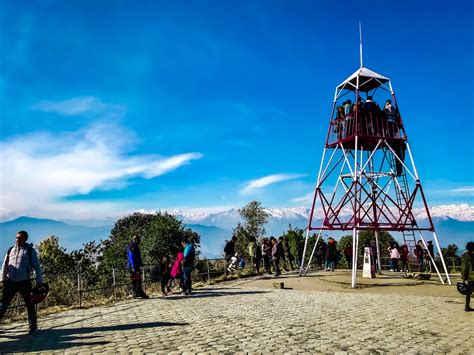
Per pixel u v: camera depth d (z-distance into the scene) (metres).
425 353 7.48
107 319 10.93
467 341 8.40
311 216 24.28
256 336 8.77
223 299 14.71
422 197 21.67
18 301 12.39
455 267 28.30
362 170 22.36
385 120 22.75
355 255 19.33
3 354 7.56
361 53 24.17
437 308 12.71
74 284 15.66
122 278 22.14
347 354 7.39
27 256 9.44
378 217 24.78
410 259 28.30
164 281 15.98
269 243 24.47
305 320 10.60
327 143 24.42
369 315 11.41
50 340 8.62
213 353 7.41
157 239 26.11
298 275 23.88
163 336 8.78
